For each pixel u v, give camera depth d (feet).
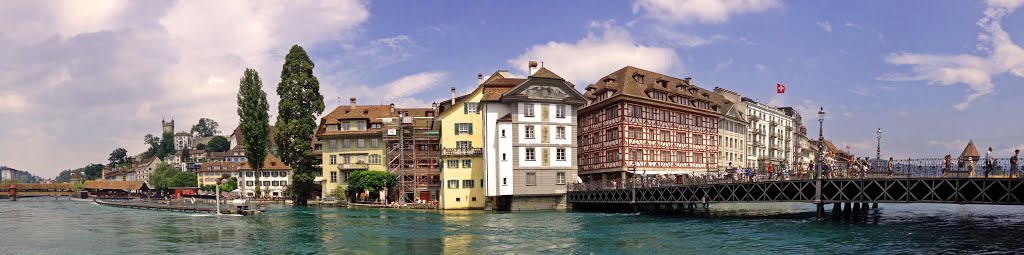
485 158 225.97
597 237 132.77
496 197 231.71
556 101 229.04
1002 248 110.11
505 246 120.67
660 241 125.59
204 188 517.96
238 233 147.95
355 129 308.60
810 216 181.06
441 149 245.65
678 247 117.19
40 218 211.61
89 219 203.62
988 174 124.26
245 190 460.14
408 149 281.13
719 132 311.27
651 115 256.93
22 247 127.13
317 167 327.67
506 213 207.21
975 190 132.16
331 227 159.94
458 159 238.48
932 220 162.61
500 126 222.28
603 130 258.57
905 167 135.64
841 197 147.23
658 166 255.91
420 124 288.30
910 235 128.67
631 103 247.09
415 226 160.35
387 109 322.96
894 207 228.63
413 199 271.49
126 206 300.20
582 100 232.32
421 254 112.27
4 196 500.74
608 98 251.39
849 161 149.48
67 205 332.19
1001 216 176.86
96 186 514.27
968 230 137.18
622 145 242.37
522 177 222.69
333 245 124.77
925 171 131.85
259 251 118.01
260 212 220.43
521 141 223.71
